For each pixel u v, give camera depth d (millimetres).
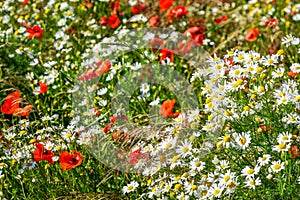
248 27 6094
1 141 4348
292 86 3664
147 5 6680
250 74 3896
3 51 5906
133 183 3859
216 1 6637
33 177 4211
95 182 4195
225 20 6129
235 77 3834
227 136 3529
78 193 4008
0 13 6484
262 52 5688
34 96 5355
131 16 6527
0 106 5227
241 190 3492
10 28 6023
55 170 4250
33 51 5820
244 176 3520
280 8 6402
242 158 3539
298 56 5059
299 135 3547
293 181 3459
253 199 3512
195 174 3561
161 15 6480
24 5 6637
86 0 6375
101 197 3949
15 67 5773
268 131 3637
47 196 4145
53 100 5254
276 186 3424
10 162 4281
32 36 5617
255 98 3715
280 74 3846
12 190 4203
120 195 4000
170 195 3629
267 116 3570
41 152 4039
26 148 4223
